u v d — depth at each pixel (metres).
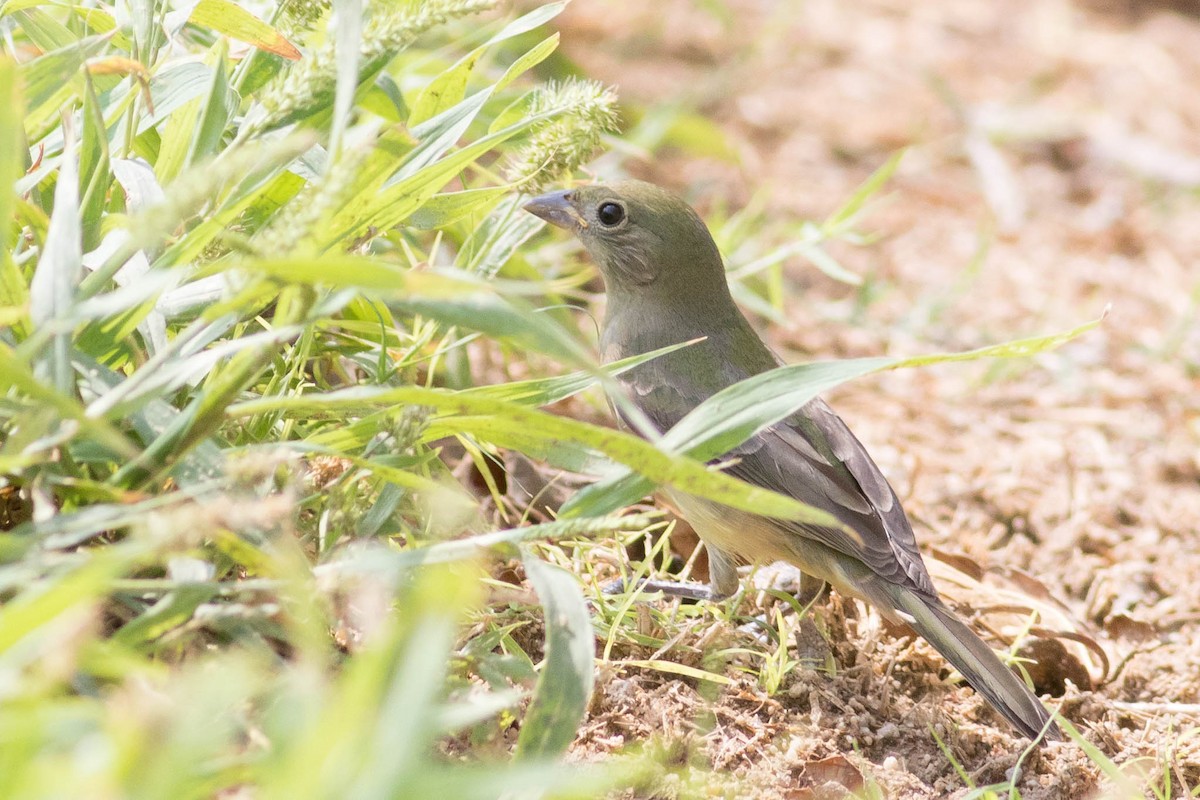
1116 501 13.14
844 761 7.72
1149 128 22.95
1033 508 12.84
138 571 6.54
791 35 24.33
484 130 11.68
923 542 11.72
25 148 7.63
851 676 8.80
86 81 7.24
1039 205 20.48
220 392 6.01
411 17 6.71
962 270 18.28
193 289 7.30
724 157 16.91
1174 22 27.69
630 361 7.64
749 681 8.32
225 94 7.79
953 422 14.59
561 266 13.58
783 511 6.03
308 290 5.80
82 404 6.55
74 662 4.92
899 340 16.28
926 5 26.84
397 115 8.70
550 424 5.98
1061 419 14.85
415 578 6.82
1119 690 10.03
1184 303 17.94
